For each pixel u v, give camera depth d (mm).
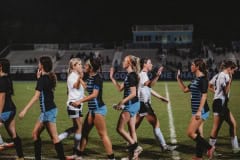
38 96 7391
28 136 10922
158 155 8758
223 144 9688
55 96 20766
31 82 31391
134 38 49406
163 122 13023
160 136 9008
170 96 20516
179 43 47094
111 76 8781
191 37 48406
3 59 7785
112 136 10742
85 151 9094
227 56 42688
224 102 8594
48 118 7598
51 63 7574
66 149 9336
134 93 7719
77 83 8320
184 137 10641
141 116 8836
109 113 14828
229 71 8648
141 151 8562
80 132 8438
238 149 8977
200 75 7723
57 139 7789
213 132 8672
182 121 13188
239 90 23297
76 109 8375
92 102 7645
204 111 7770
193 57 42031
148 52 44844
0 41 49906
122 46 46344
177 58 42094
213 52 43750
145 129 11664
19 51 46062
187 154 8836
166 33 48875
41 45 46281
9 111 7938
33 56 44719
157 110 15680
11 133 8109
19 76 34062
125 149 9312
